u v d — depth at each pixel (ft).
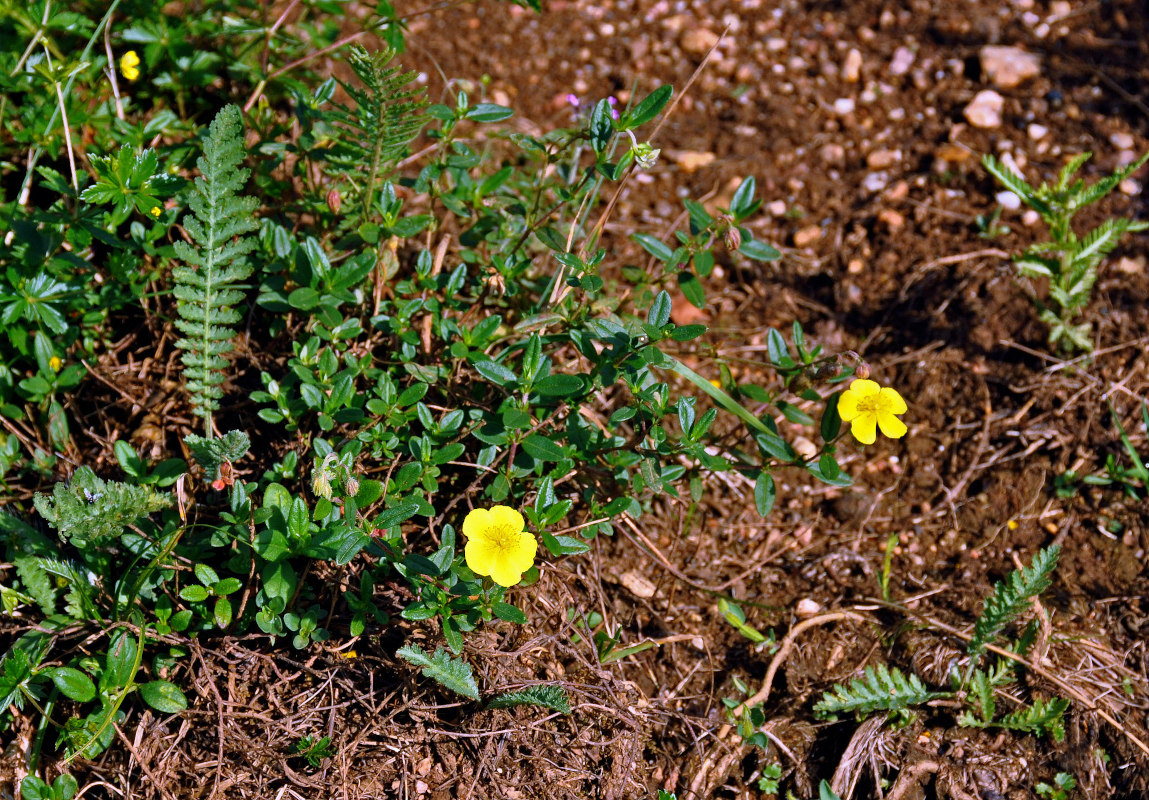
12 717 2.51
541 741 2.55
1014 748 2.64
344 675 2.54
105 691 2.45
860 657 2.74
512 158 3.25
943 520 2.91
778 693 2.71
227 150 2.62
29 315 2.66
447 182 2.99
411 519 2.67
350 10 3.44
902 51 3.48
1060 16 3.56
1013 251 3.15
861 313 3.14
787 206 3.27
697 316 3.11
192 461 2.69
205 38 3.04
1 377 2.70
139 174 2.59
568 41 3.50
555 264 2.99
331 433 2.67
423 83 3.37
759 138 3.36
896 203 3.25
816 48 3.50
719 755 2.63
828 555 2.86
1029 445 2.96
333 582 2.56
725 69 3.46
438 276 2.73
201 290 2.64
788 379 2.65
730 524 2.88
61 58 2.90
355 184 2.76
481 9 3.52
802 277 3.18
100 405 2.77
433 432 2.60
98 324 2.79
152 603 2.54
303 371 2.60
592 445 2.62
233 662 2.52
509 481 2.60
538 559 2.66
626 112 2.62
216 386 2.65
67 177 2.89
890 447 2.99
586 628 2.66
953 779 2.62
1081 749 2.64
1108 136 3.34
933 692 2.68
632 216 3.22
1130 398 2.99
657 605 2.77
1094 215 3.22
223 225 2.64
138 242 2.72
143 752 2.48
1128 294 3.11
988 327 3.08
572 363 2.82
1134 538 2.86
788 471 2.95
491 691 2.54
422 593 2.48
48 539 2.57
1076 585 2.82
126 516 2.44
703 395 2.98
